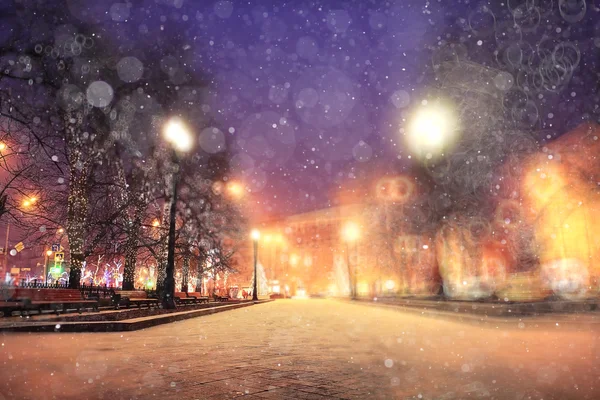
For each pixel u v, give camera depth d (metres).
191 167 30.22
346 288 104.19
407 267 35.41
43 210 23.58
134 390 4.92
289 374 6.00
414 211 30.86
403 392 4.93
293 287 109.19
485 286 22.88
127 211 24.67
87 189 22.30
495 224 22.36
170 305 21.64
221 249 35.53
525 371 6.24
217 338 10.89
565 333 11.43
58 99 20.14
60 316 14.96
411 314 21.31
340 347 9.13
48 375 5.77
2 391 4.81
